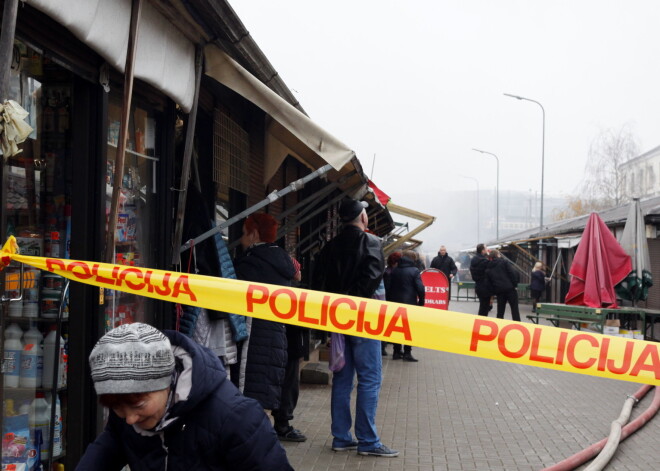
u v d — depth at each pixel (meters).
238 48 5.23
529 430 7.70
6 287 3.92
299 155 7.92
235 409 2.27
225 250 5.89
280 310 2.83
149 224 5.59
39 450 4.20
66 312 4.35
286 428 6.95
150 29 4.43
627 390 10.36
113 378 2.04
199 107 6.82
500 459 6.50
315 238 14.50
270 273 6.07
